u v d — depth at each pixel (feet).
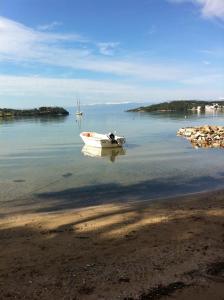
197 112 631.97
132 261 33.91
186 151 131.85
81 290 28.71
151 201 60.95
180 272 31.30
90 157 123.44
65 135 221.46
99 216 50.26
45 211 56.95
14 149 151.23
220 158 112.06
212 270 31.63
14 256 35.99
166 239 39.78
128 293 28.07
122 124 333.62
